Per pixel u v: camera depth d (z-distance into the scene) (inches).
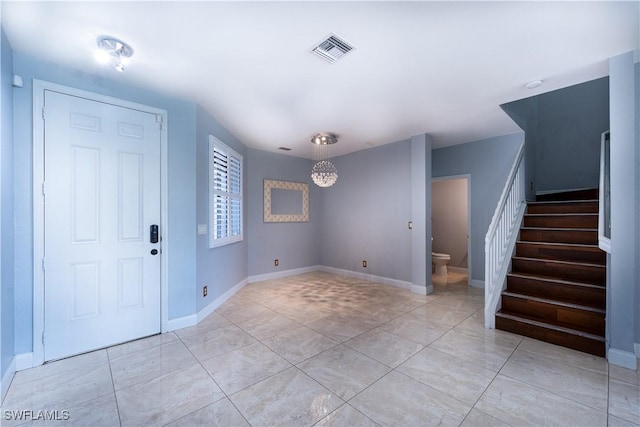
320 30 71.5
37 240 84.7
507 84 101.7
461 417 63.3
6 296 74.9
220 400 69.2
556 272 119.4
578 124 183.6
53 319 87.5
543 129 194.4
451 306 141.2
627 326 83.4
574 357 89.7
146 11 64.2
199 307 121.0
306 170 224.8
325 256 229.1
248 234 189.6
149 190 105.5
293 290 171.2
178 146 112.7
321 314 129.5
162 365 85.2
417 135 165.8
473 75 95.1
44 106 85.7
